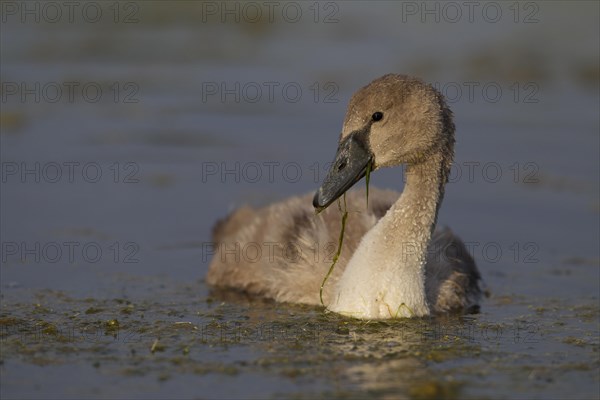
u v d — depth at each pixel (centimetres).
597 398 879
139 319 1108
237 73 2280
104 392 886
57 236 1417
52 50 2427
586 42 2509
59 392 885
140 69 2317
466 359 981
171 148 1812
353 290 1124
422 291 1128
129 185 1642
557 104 2083
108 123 1952
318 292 1181
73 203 1552
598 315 1151
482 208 1573
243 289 1255
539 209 1564
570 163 1750
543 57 2386
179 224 1482
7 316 1102
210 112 2038
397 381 913
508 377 930
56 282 1252
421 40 2556
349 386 899
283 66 2333
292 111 2038
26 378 916
